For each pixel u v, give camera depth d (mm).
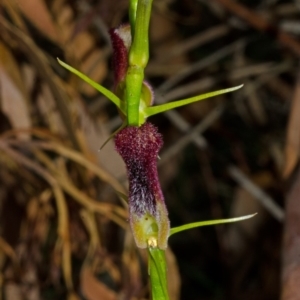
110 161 403
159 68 603
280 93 648
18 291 430
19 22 386
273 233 565
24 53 402
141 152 227
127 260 386
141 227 229
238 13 464
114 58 243
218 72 640
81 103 398
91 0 485
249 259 581
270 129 660
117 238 438
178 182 710
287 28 557
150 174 228
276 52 658
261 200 533
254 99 649
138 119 229
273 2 587
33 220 429
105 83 580
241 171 595
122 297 386
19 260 432
